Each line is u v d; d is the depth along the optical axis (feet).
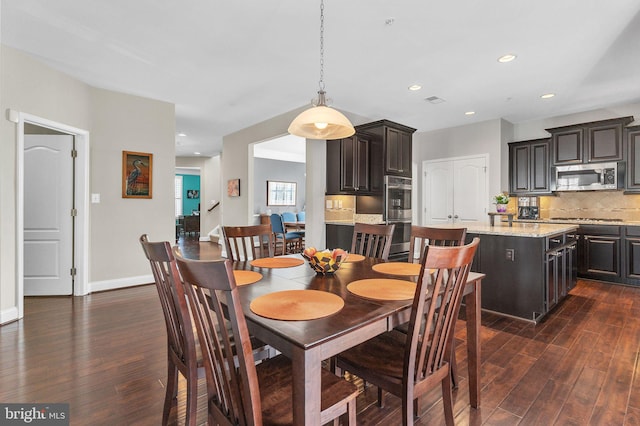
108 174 13.62
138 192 14.37
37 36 9.29
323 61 10.77
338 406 3.83
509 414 5.73
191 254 22.62
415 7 7.86
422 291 3.97
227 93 13.99
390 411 5.87
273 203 31.83
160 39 9.46
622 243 14.19
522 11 8.02
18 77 10.16
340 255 6.09
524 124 18.28
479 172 18.28
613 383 6.64
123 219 14.02
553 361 7.57
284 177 32.76
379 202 15.05
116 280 13.87
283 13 8.14
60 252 12.72
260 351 5.45
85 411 5.75
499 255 10.70
